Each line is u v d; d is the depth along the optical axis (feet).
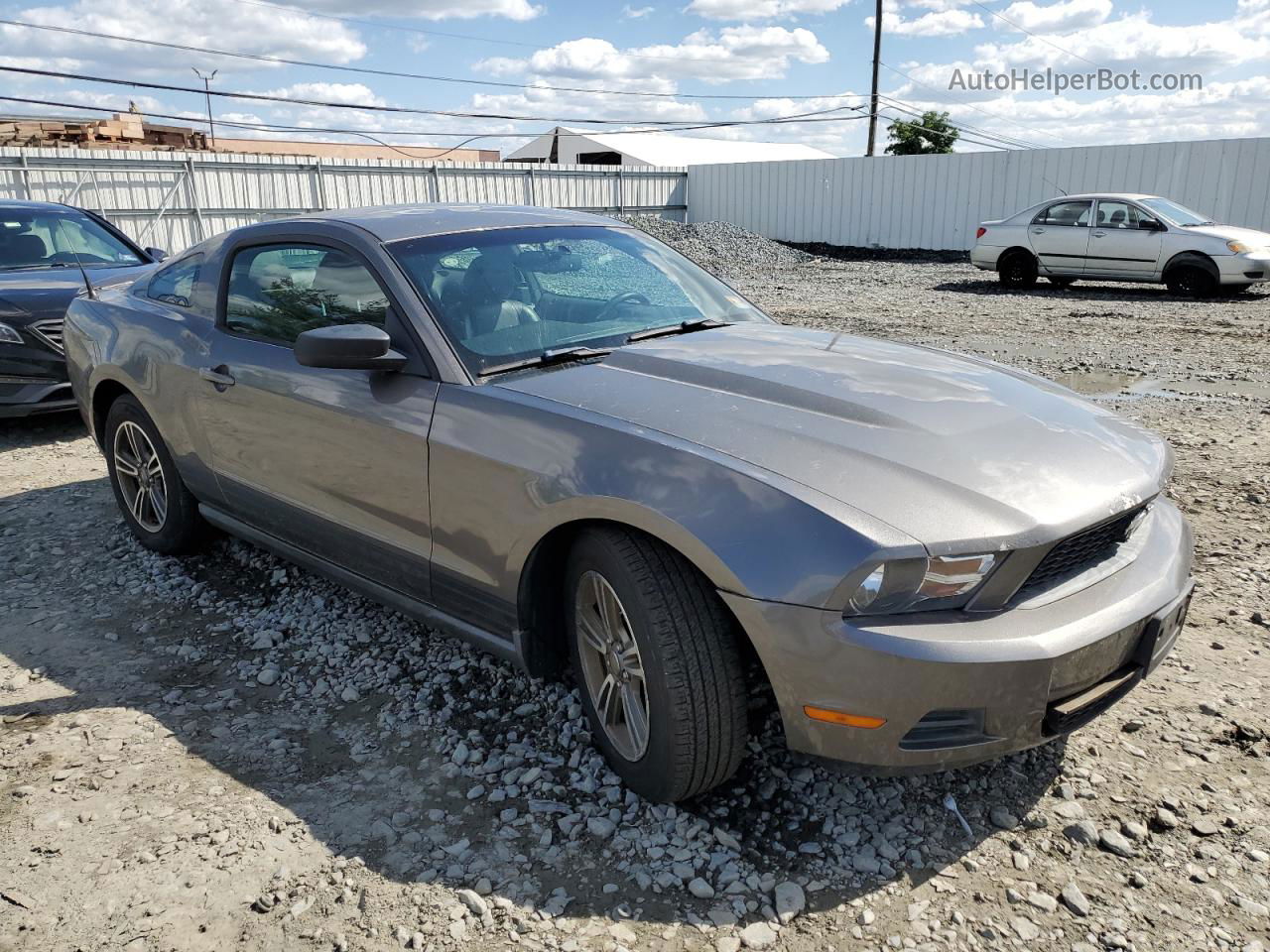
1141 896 7.68
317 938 7.42
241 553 15.06
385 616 12.87
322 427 11.00
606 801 8.96
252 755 9.87
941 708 7.35
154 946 7.36
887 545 7.20
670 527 7.89
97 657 11.96
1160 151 71.77
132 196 77.87
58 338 22.09
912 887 7.84
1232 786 8.96
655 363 9.94
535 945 7.31
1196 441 20.72
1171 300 47.85
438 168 95.50
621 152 172.14
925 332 37.81
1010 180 80.64
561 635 9.91
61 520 16.97
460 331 10.27
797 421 8.54
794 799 8.97
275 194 86.17
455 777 9.43
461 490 9.53
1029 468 8.16
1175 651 11.46
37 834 8.66
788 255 83.15
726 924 7.49
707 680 8.08
